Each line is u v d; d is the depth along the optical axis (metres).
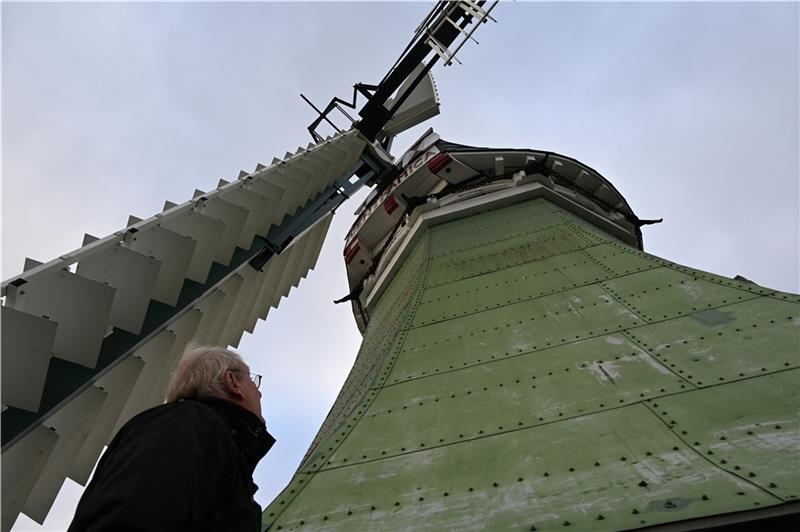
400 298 12.37
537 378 5.95
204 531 1.79
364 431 5.91
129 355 5.72
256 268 9.63
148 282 5.54
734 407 4.39
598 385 5.41
